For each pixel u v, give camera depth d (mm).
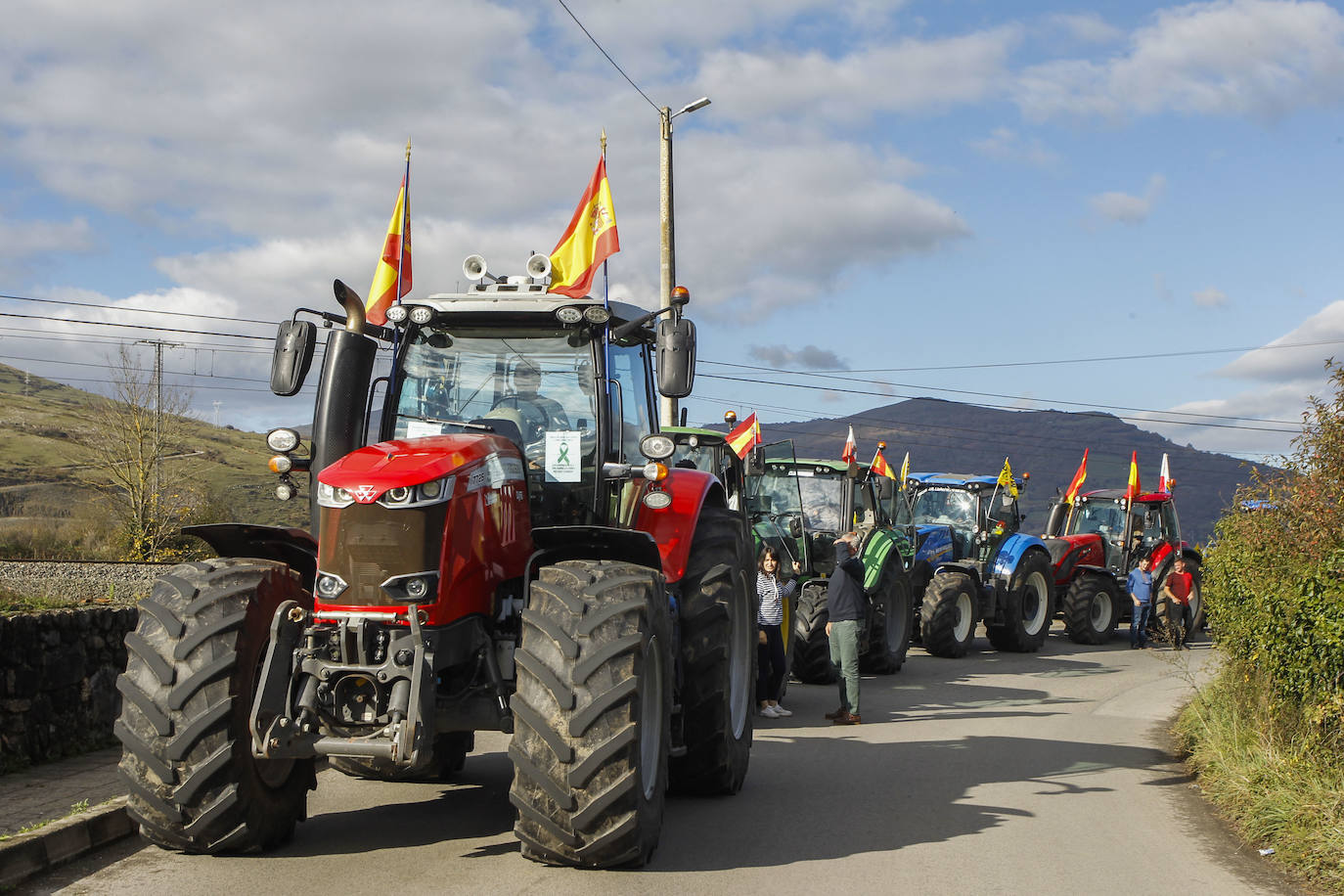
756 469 13023
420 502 5188
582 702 4945
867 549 14242
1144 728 10383
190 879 4961
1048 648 18984
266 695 5105
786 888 5098
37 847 5000
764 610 10891
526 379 6559
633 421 7117
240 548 6172
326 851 5488
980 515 18922
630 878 5156
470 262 6844
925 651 17953
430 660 5078
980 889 5188
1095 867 5625
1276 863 5797
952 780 7816
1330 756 6543
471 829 5965
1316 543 7281
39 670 7199
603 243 8766
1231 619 8445
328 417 6125
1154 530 21109
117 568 26016
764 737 9742
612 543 5859
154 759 5043
